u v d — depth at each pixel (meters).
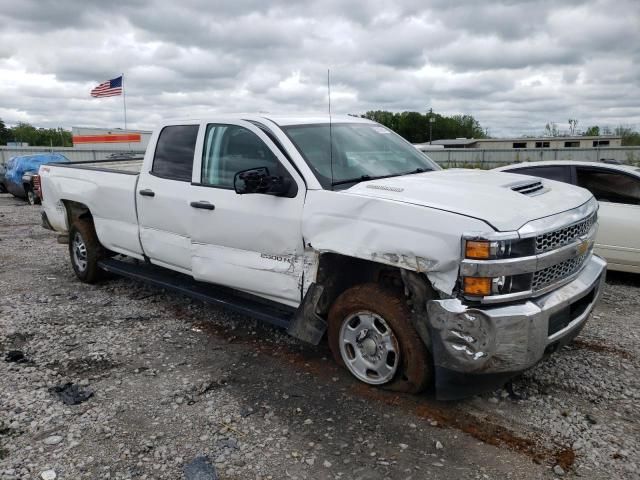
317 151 4.32
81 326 5.38
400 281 3.85
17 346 4.90
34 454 3.24
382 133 5.24
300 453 3.22
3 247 9.70
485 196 3.53
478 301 3.19
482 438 3.35
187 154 5.11
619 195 6.89
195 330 5.23
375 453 3.21
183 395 3.94
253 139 4.51
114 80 27.78
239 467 3.10
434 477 2.99
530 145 57.38
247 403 3.81
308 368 4.34
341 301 3.94
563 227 3.46
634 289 6.58
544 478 2.97
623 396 3.84
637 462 3.09
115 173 5.95
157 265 5.72
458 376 3.36
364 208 3.63
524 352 3.23
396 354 3.69
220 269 4.71
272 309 4.55
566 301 3.47
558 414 3.61
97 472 3.07
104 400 3.89
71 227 6.98
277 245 4.22
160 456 3.21
